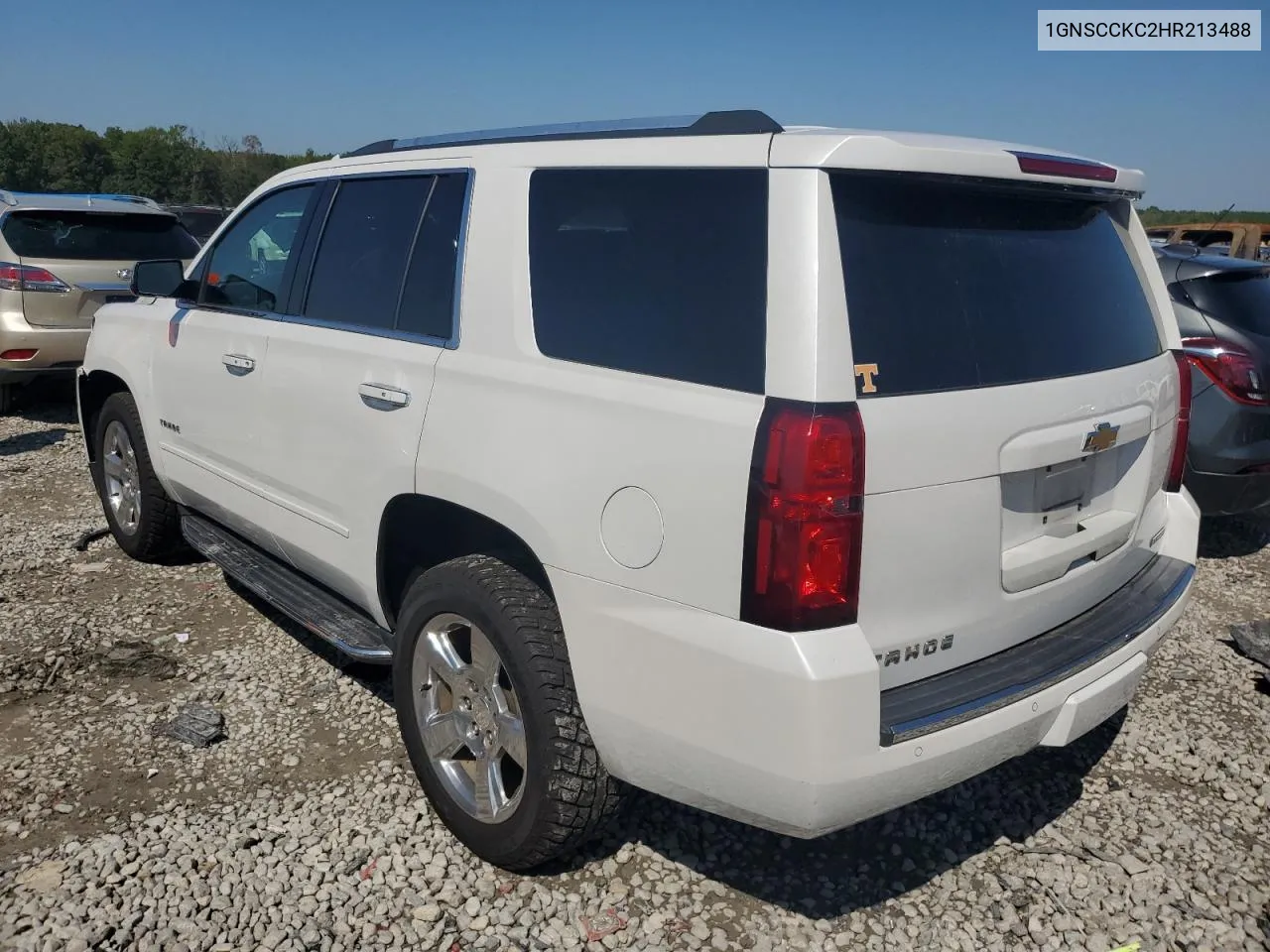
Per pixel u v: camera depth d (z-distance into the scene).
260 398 3.78
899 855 3.05
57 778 3.34
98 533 5.70
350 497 3.32
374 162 3.54
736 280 2.32
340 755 3.54
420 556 3.37
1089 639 2.72
